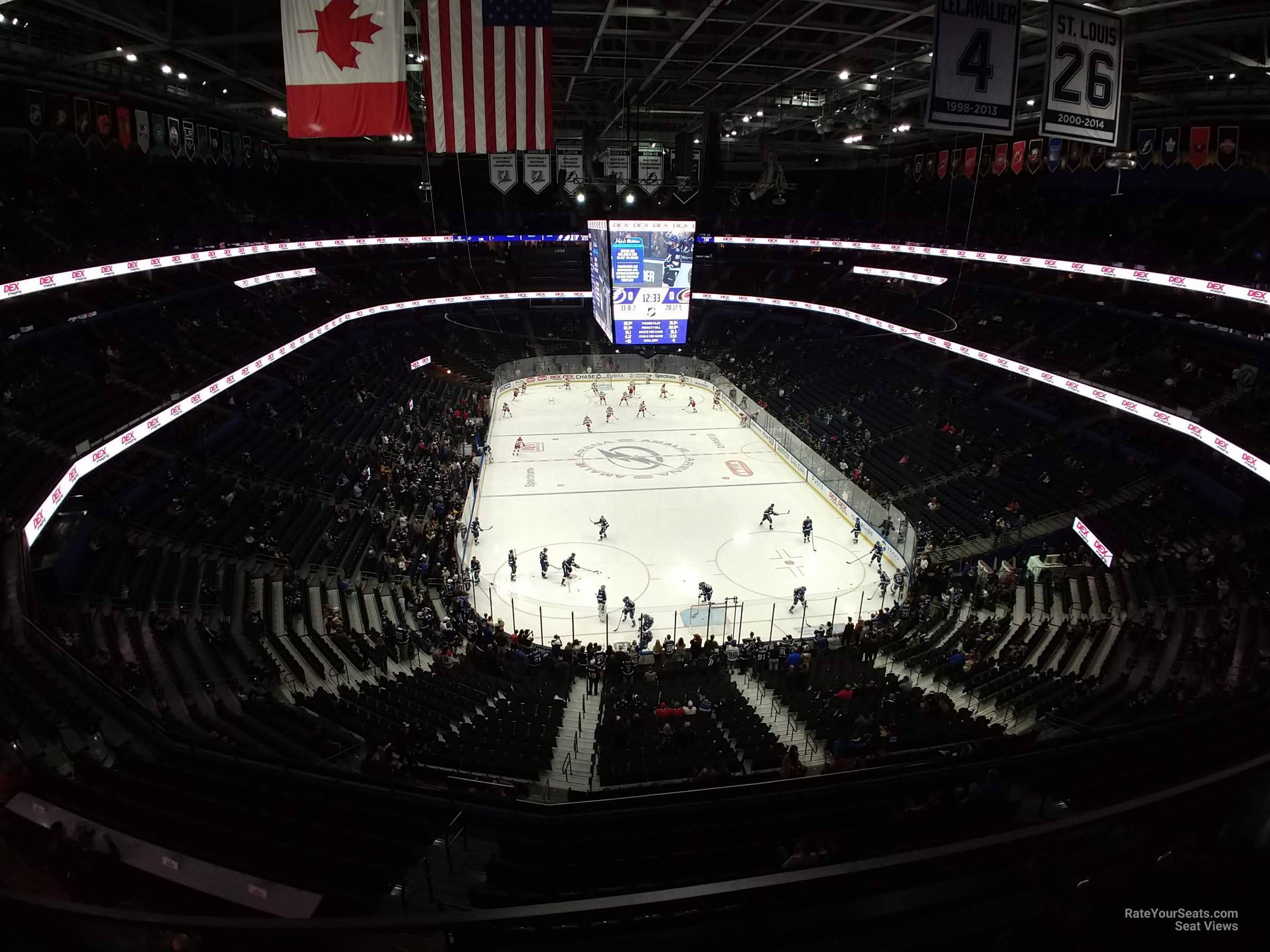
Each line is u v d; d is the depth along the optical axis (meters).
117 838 7.18
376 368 44.06
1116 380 31.22
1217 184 35.59
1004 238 44.34
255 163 39.34
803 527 29.34
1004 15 11.71
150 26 20.75
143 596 18.44
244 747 11.54
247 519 24.53
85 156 36.12
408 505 29.50
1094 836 4.62
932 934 4.07
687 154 38.88
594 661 19.20
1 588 13.73
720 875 7.01
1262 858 4.22
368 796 9.28
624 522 30.70
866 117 32.81
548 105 13.62
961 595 23.56
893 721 15.13
